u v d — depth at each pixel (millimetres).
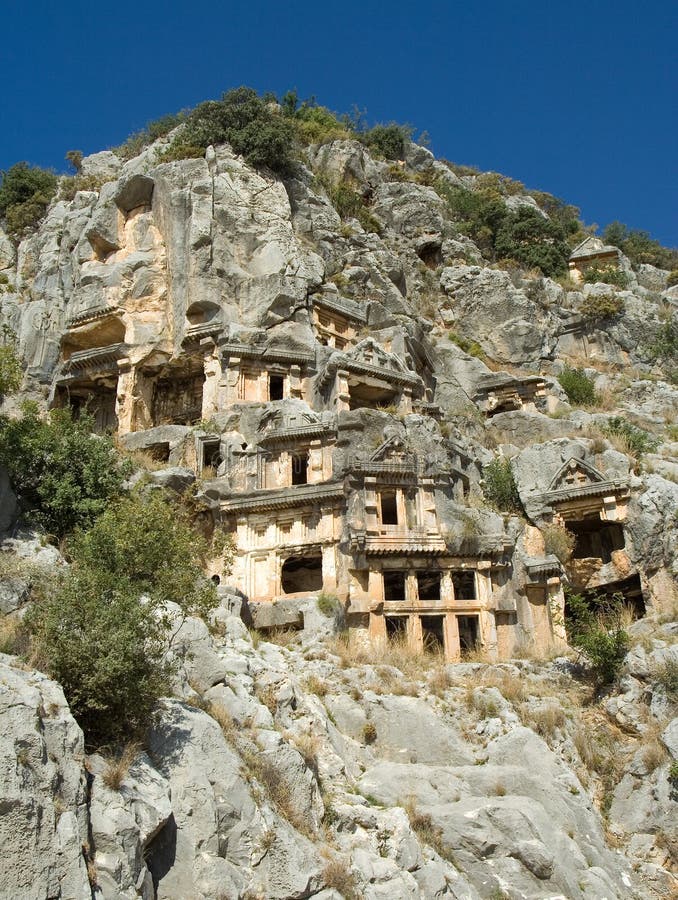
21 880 14562
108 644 19234
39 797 15586
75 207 58812
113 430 48188
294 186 60125
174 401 51250
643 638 32562
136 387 49156
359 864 20406
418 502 40500
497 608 38781
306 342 48875
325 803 22328
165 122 69188
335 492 39781
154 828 17281
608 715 30609
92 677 18797
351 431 41719
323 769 24406
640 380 63656
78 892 14984
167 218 51656
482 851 23469
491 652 37750
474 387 59469
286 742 21953
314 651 32344
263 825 19141
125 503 30094
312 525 40469
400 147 85750
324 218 60531
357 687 29703
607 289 70438
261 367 47719
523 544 41688
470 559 39688
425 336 58938
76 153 71438
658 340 67625
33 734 16156
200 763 19453
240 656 26156
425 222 72375
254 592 39625
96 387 51344
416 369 56750
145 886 16516
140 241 52375
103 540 25703
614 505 42656
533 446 47281
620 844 26562
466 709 29547
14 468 31750
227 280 49625
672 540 40719
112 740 19047
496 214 78062
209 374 47562
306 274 51312
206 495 41031
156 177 52938
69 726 17359
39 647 19516
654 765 27812
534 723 29469
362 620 37500
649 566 40688
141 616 20312
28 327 52594
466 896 22156
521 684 31562
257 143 56594
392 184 74812
